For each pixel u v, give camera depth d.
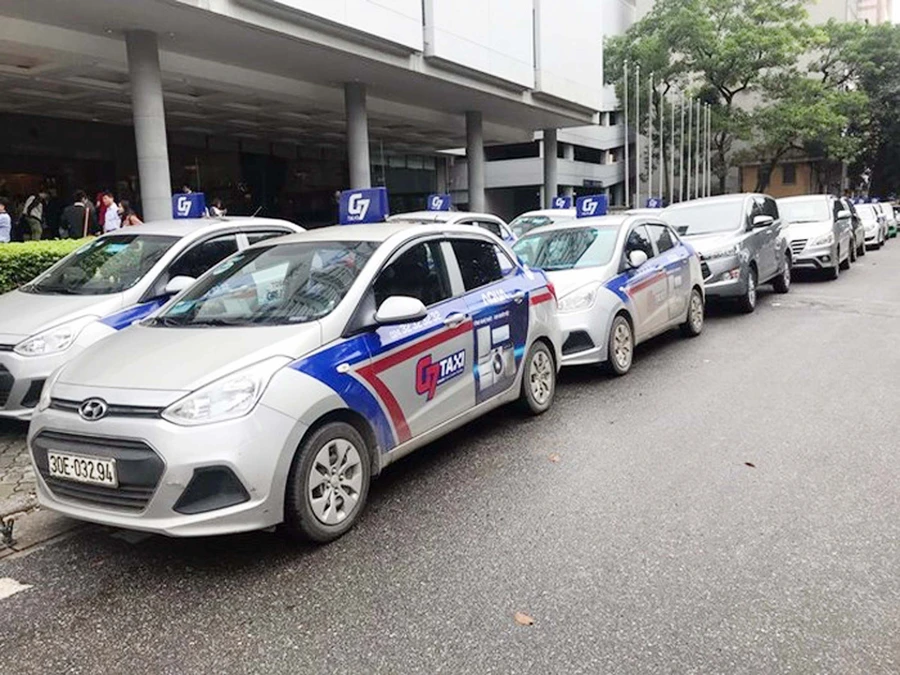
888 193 53.97
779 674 2.80
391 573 3.71
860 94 43.00
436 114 24.78
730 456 5.16
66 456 3.78
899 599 3.29
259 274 4.90
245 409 3.69
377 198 6.01
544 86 23.70
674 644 3.02
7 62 14.30
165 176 13.82
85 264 6.96
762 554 3.74
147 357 4.05
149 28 13.24
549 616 3.26
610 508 4.38
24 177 19.97
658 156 45.66
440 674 2.89
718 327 10.40
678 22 39.78
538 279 6.38
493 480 4.91
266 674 2.94
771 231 12.77
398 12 16.48
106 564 3.97
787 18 40.62
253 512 3.68
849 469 4.84
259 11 13.14
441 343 4.96
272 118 22.66
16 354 5.68
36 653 3.17
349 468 4.20
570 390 7.21
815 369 7.62
